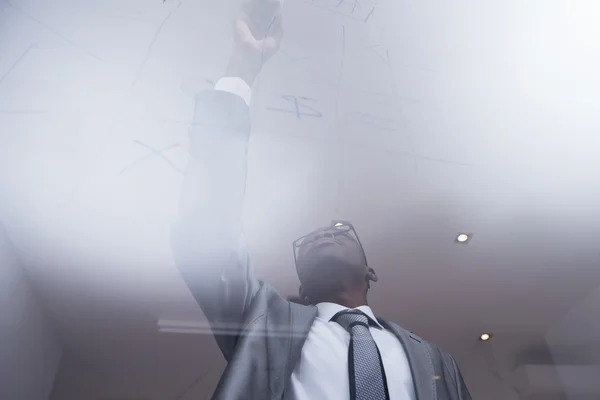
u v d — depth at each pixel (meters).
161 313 0.50
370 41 0.81
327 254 0.53
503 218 0.67
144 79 0.67
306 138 0.68
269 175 0.63
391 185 0.67
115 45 0.69
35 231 0.55
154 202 0.59
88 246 0.55
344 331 0.45
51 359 0.46
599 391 0.49
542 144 0.77
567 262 0.63
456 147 0.74
